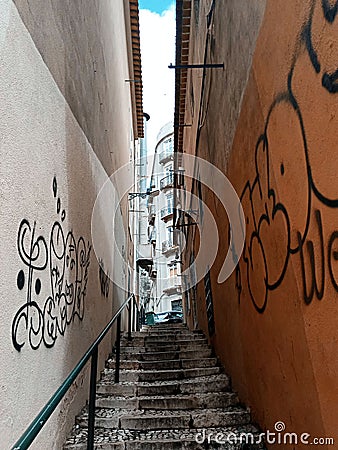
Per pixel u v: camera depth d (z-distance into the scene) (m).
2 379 1.70
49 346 2.45
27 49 2.22
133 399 3.50
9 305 1.83
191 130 7.89
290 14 2.03
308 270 1.89
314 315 1.84
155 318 19.00
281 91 2.20
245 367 3.34
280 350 2.38
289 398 2.23
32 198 2.22
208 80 5.18
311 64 1.78
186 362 4.69
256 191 2.83
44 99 2.53
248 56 2.93
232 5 3.50
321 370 1.78
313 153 1.78
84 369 3.45
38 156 2.36
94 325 4.17
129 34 10.41
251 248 3.03
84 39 4.07
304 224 1.93
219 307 4.66
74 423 3.04
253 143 2.87
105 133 5.59
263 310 2.74
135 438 2.84
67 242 3.04
